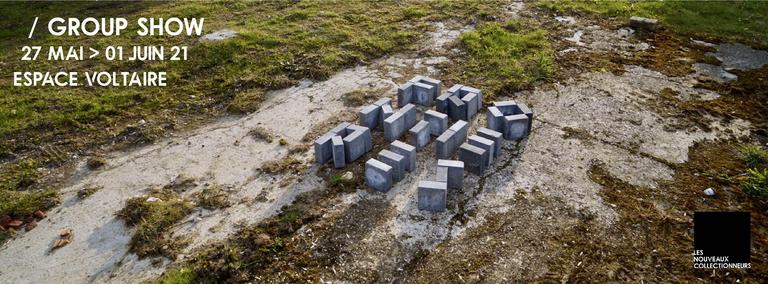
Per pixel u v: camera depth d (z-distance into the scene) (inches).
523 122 206.1
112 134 224.5
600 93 246.8
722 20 340.8
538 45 300.4
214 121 233.8
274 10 372.8
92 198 185.6
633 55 287.9
